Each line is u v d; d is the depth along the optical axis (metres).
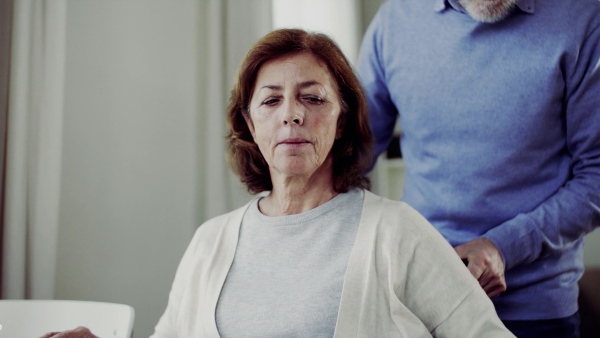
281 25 2.23
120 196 1.87
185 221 1.99
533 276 1.28
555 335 1.30
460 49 1.35
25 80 1.53
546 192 1.29
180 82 2.00
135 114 1.91
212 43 2.02
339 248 0.92
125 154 1.88
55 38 1.62
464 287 0.88
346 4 2.34
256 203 1.09
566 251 1.31
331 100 0.99
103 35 1.86
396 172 2.51
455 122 1.36
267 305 0.90
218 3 2.04
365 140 1.08
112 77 1.87
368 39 1.59
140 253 1.90
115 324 1.10
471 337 0.86
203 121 2.06
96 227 1.82
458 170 1.35
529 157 1.28
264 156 1.01
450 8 1.38
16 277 1.48
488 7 1.27
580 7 1.25
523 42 1.27
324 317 0.86
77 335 1.02
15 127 1.50
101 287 1.82
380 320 0.87
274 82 0.98
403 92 1.47
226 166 2.02
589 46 1.23
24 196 1.51
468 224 1.35
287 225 0.98
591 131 1.23
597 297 1.73
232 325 0.91
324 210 0.98
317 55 0.99
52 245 1.58
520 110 1.27
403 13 1.49
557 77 1.24
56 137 1.61
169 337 1.09
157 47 1.97
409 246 0.90
